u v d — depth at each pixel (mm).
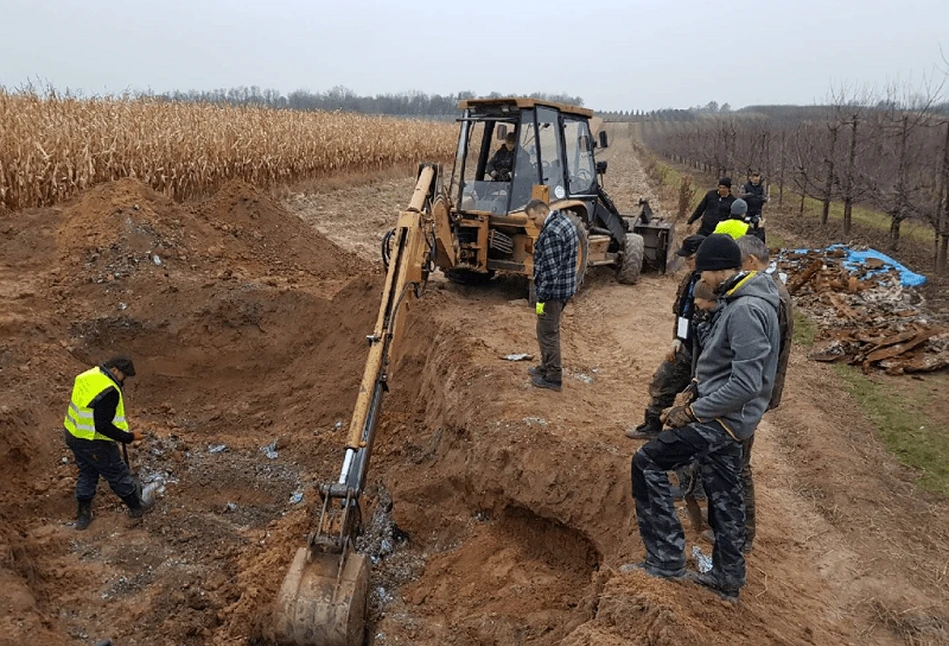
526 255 10477
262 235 12547
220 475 7133
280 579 5430
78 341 8703
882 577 5055
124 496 6188
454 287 11758
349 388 8469
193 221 11695
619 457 5742
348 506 4668
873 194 16156
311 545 4605
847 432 7355
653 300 12250
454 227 10523
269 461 7484
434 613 5258
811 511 5926
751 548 5031
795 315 11570
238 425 8312
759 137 27828
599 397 7395
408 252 6375
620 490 5504
